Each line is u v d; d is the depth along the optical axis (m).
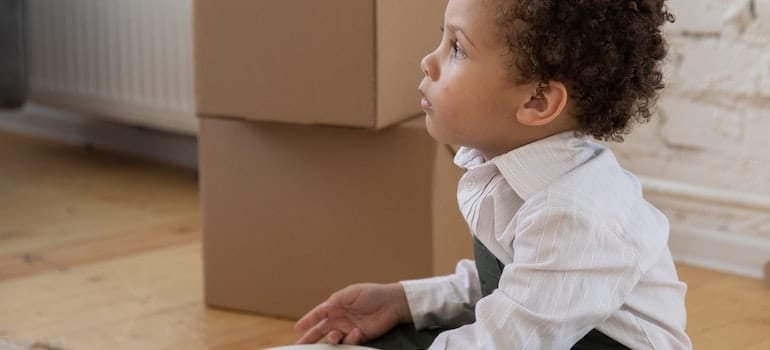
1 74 2.46
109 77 2.69
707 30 1.89
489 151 1.07
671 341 1.02
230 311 1.65
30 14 2.90
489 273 1.10
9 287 1.78
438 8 1.52
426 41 1.50
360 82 1.40
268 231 1.59
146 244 2.05
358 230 1.52
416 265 1.49
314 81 1.43
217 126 1.59
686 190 1.92
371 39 1.38
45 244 2.05
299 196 1.55
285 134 1.54
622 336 1.01
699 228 1.95
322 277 1.56
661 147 1.99
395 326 1.20
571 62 0.96
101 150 3.01
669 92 1.96
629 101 1.01
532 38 0.96
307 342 1.19
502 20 0.97
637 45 0.98
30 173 2.71
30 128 3.26
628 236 0.99
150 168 2.77
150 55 2.55
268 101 1.47
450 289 1.20
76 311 1.66
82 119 3.08
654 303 1.03
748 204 1.86
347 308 1.19
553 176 1.01
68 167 2.79
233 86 1.49
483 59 0.99
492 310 0.97
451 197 1.51
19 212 2.30
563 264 0.94
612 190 1.01
